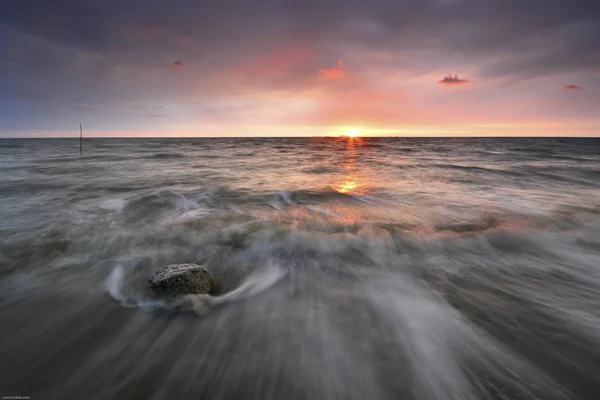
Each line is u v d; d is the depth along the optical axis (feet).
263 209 32.50
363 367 10.39
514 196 39.22
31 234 23.13
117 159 98.63
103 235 22.93
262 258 19.63
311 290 15.60
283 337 11.86
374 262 19.11
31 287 15.43
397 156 116.06
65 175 58.44
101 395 9.11
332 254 20.24
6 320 12.69
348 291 15.55
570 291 15.71
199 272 15.10
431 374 10.11
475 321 13.07
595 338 11.94
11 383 9.52
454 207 33.32
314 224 26.53
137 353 10.85
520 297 15.07
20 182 49.08
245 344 11.41
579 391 9.45
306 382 9.70
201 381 9.67
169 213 30.48
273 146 211.61
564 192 42.09
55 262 18.39
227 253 20.31
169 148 180.75
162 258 19.31
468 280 16.87
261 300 14.52
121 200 36.22
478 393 9.34
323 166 79.30
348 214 30.40
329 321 12.96
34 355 10.71
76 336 11.72
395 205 34.37
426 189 44.47
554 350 11.25
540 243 22.04
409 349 11.30
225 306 13.93
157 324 12.49
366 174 62.49
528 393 9.34
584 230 24.73
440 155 119.75
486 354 11.05
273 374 10.00
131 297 14.44
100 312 13.26
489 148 166.40
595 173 60.64
